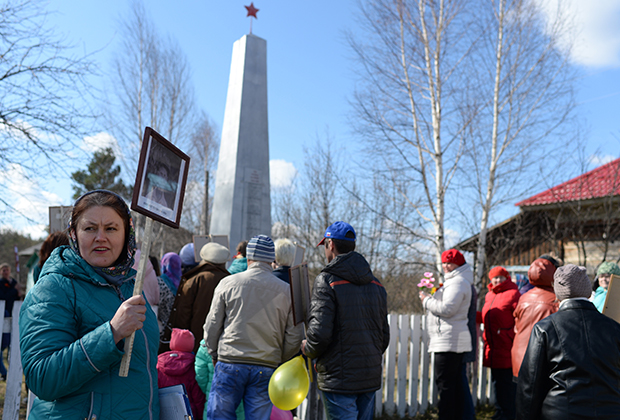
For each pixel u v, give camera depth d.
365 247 12.36
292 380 2.85
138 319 1.37
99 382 1.41
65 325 1.40
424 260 9.80
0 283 7.57
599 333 2.41
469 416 4.63
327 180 13.15
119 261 1.61
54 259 1.51
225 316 3.10
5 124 7.74
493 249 10.84
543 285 4.04
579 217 9.59
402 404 5.38
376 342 3.00
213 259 3.98
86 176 17.25
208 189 23.58
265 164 8.60
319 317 2.85
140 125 17.30
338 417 2.86
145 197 1.44
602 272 3.87
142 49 17.48
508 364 4.88
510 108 9.44
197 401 3.54
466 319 4.54
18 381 3.44
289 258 3.75
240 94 8.50
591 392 2.31
